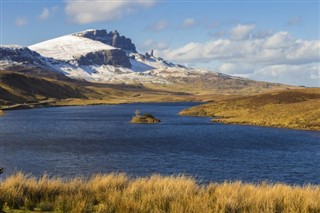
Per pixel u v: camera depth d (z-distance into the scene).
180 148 74.00
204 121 143.88
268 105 164.12
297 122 121.00
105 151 69.44
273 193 18.47
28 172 48.72
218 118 154.38
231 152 68.62
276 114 134.88
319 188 21.94
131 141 85.62
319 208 16.69
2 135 97.06
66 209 15.99
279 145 78.62
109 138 91.50
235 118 143.62
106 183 19.94
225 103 181.50
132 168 52.62
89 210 15.88
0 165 54.00
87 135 98.38
